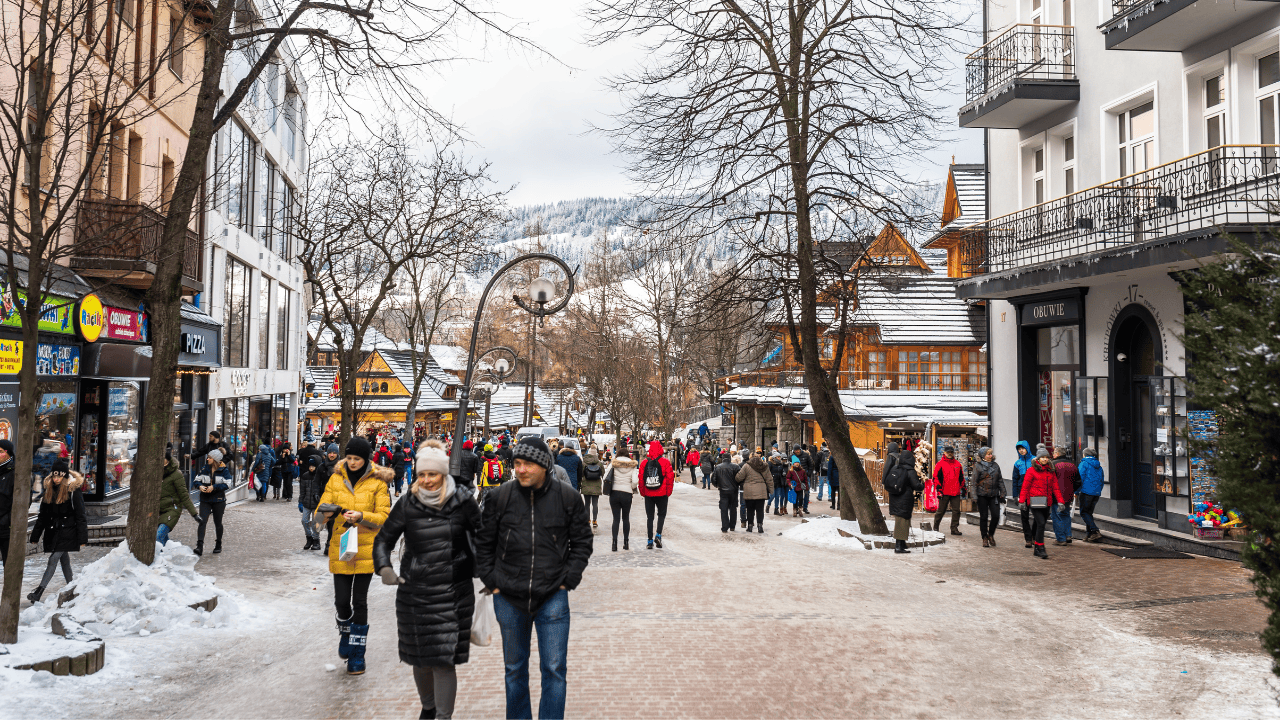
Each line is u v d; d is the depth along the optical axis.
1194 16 14.11
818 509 27.09
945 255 41.34
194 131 10.75
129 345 17.38
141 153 17.98
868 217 16.95
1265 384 4.74
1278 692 6.15
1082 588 11.22
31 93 8.38
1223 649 7.90
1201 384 5.04
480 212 23.70
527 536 5.38
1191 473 14.04
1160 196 15.11
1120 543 15.30
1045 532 17.47
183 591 9.39
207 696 6.74
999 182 21.88
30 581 11.12
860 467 16.84
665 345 50.25
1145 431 16.64
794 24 16.53
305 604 10.85
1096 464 15.63
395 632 8.99
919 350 38.06
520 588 5.33
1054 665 7.44
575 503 5.51
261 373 31.06
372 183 22.67
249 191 28.59
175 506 12.77
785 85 16.69
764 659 7.54
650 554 14.70
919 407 36.88
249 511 23.05
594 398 54.69
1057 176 19.61
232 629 9.08
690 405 67.44
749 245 17.50
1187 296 5.43
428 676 5.62
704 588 11.19
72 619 7.91
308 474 15.98
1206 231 13.11
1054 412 19.91
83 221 14.50
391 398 67.06
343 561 7.21
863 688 6.72
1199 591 10.71
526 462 5.34
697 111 16.41
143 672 7.27
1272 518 4.67
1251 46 14.11
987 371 22.61
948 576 12.45
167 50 9.52
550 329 55.56
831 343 33.22
